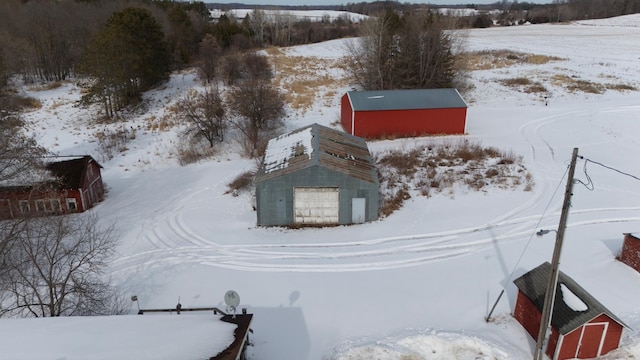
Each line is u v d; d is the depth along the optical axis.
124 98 47.09
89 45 48.56
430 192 25.14
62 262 19.44
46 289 17.47
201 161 34.06
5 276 16.67
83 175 26.45
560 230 10.98
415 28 48.47
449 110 34.38
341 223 22.73
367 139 34.62
